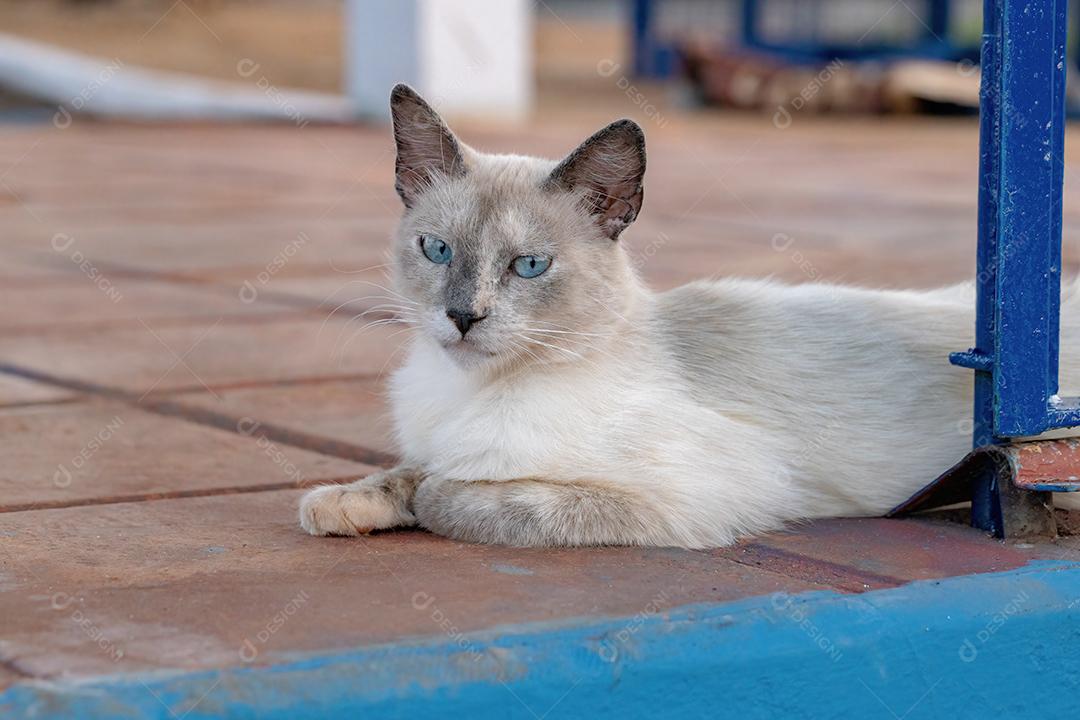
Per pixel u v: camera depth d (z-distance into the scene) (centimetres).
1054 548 415
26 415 587
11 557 393
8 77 2305
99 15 3092
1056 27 385
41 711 290
